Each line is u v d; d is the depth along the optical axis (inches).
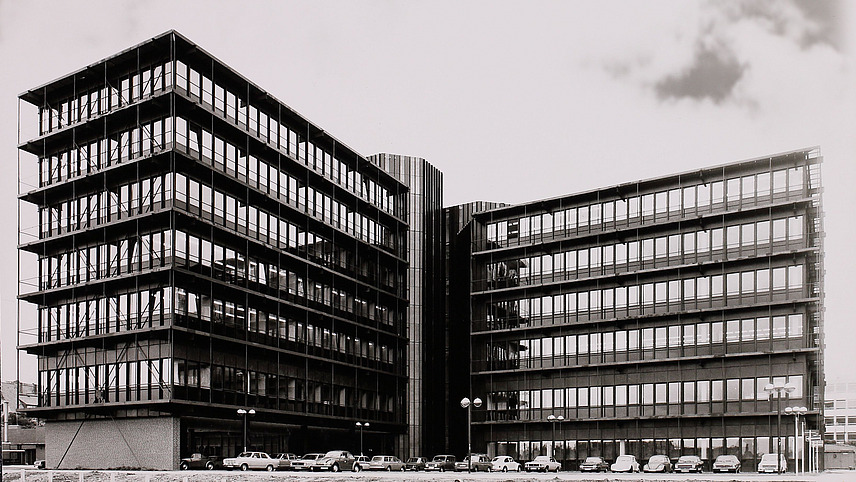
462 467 2891.2
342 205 3496.6
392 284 3816.4
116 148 2773.1
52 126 2974.9
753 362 2938.0
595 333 3299.7
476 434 3528.5
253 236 2923.2
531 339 3457.2
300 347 3125.0
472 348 3590.1
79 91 2913.4
